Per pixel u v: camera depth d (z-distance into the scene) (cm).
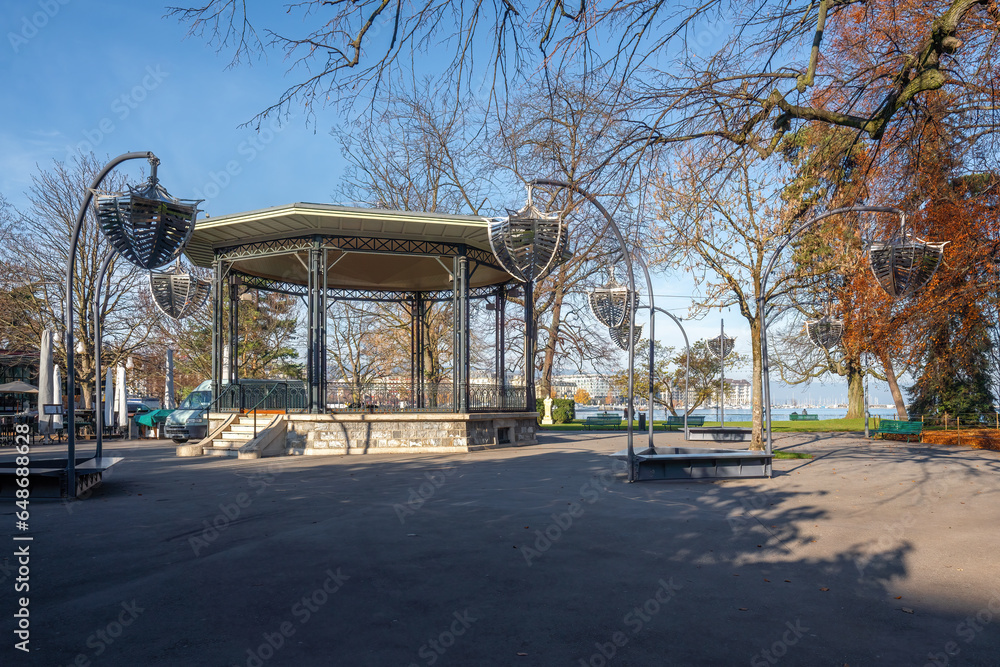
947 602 593
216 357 2314
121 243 902
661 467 1435
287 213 1966
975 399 3303
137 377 4250
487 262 2466
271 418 2262
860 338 2170
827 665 453
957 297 1658
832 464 1783
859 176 908
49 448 2389
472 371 4041
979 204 1423
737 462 1484
